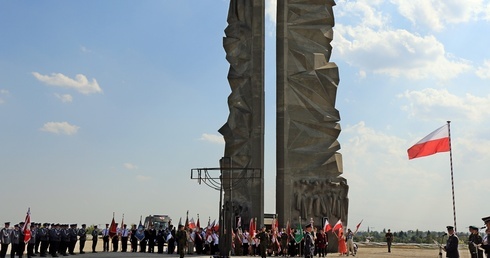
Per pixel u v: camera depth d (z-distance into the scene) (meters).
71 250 33.06
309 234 24.66
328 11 41.00
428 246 52.12
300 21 40.56
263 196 38.50
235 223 36.03
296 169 39.09
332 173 39.12
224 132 39.66
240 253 34.09
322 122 39.62
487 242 17.05
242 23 40.59
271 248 34.00
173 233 35.47
